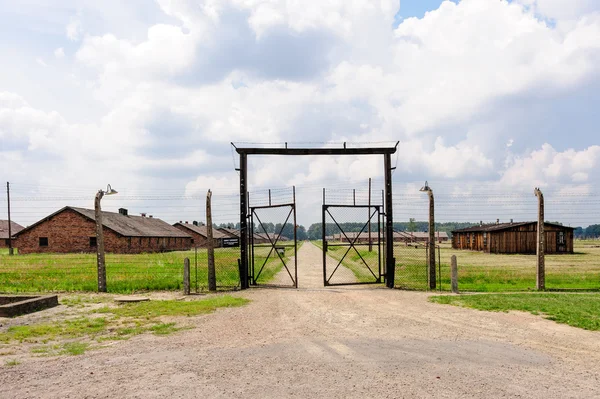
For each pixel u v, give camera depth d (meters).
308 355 6.84
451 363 6.38
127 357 6.80
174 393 5.16
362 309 11.41
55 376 5.87
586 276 19.22
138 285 16.89
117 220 56.78
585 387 5.34
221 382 5.55
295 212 16.67
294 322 9.66
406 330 8.74
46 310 11.63
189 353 7.02
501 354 6.88
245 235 16.92
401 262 29.98
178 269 25.38
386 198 17.27
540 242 15.28
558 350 7.13
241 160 17.31
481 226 54.78
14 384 5.55
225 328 9.03
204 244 81.44
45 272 23.30
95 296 14.42
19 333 8.60
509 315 10.24
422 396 5.02
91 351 7.22
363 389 5.25
